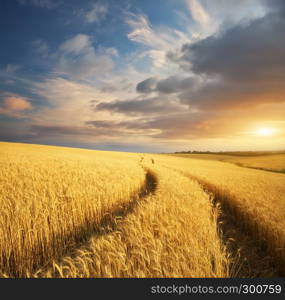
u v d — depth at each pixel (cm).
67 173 1230
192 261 359
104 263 353
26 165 1562
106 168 1789
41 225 486
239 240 666
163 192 921
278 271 503
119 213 844
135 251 361
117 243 395
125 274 336
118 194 939
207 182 1511
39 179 961
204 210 703
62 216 575
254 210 725
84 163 2089
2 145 5475
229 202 1011
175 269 338
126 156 5619
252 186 1349
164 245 411
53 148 6241
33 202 592
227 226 795
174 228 486
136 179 1336
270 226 570
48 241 493
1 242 433
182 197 851
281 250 506
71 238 568
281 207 795
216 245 425
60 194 693
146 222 515
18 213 491
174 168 2905
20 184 815
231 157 8244
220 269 363
